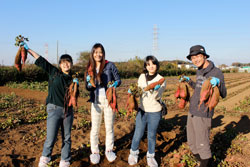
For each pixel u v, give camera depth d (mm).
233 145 4723
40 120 6551
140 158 3904
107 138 3631
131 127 5516
